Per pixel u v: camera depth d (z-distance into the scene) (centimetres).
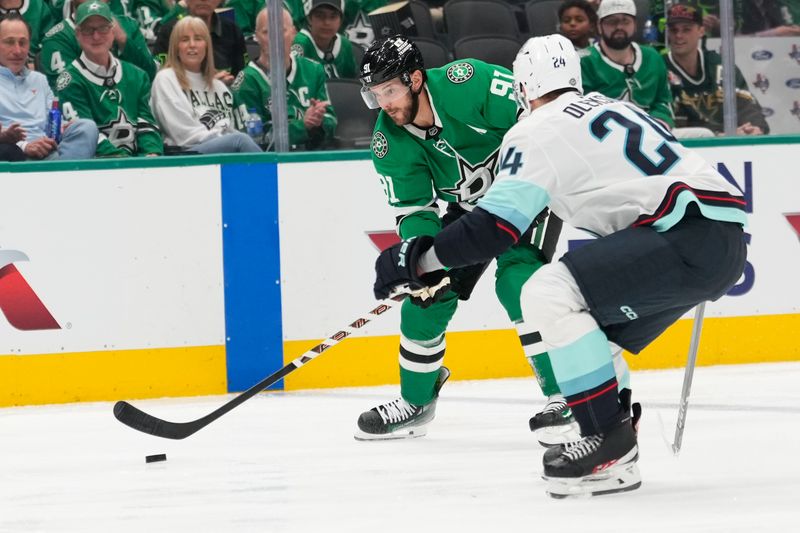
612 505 924
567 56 971
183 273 1764
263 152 1811
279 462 1208
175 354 1766
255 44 1991
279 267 1788
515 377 1847
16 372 1730
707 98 2066
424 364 1322
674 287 899
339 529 886
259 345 1784
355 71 2066
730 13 1942
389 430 1328
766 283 1898
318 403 1647
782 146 1903
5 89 1834
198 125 1942
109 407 1686
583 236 1852
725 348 1889
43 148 1827
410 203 1326
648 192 903
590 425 936
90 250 1742
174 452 1294
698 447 1191
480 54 2133
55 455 1313
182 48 1922
